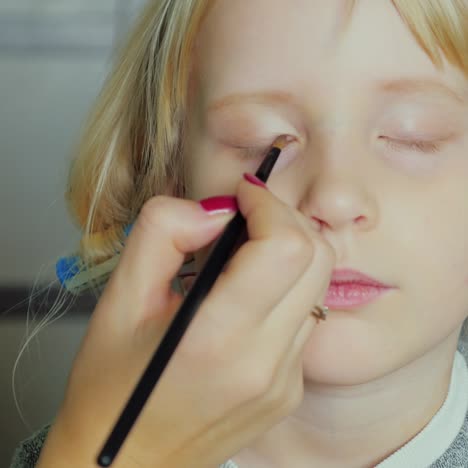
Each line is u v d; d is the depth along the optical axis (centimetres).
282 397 48
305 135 53
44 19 111
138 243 48
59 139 108
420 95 52
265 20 53
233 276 45
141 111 64
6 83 109
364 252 51
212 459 49
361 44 51
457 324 54
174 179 61
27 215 106
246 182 47
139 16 65
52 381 99
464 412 58
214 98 54
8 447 98
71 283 67
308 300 46
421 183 52
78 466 48
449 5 52
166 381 46
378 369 52
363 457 57
